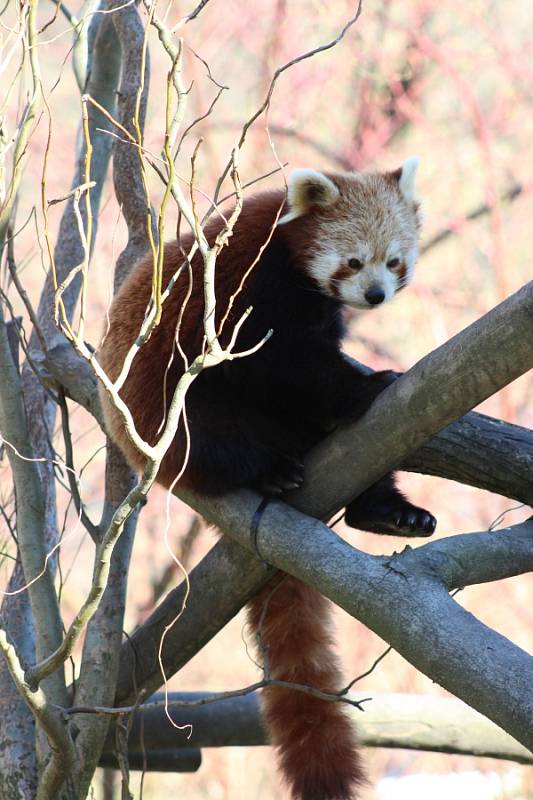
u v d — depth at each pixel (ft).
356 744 25.99
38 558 26.40
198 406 25.86
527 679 16.22
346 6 58.85
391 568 19.13
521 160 59.93
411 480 52.85
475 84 61.36
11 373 26.48
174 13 55.72
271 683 21.93
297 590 26.18
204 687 57.77
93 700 26.68
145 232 30.63
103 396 27.30
